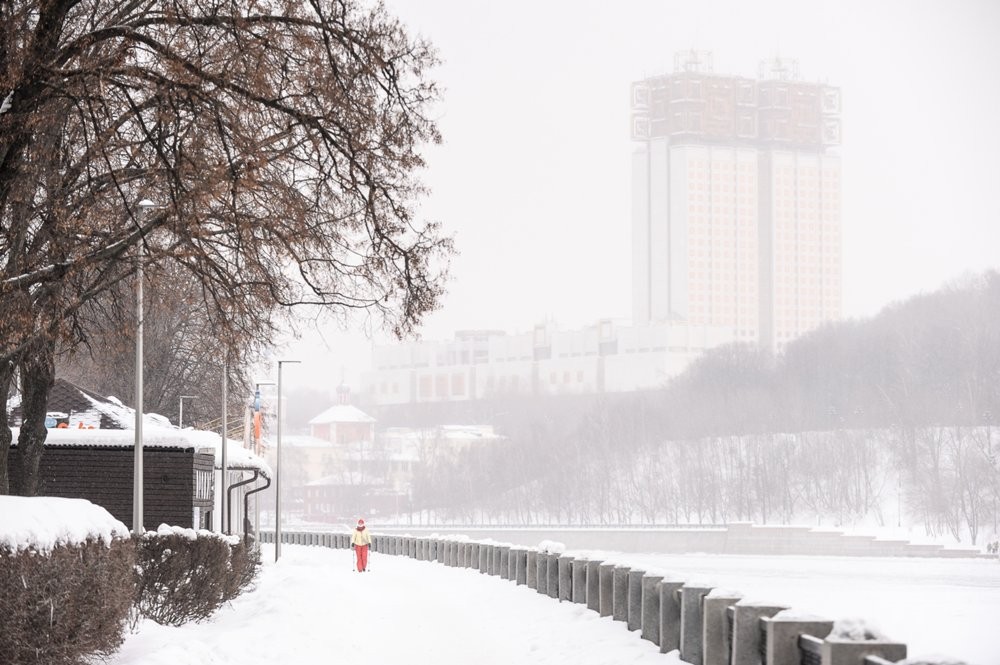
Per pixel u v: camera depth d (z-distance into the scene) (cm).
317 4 2631
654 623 2558
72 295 3041
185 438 5206
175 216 2586
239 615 3359
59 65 2561
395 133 2689
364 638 3027
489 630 3250
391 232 2781
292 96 2636
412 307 2831
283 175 2789
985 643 4447
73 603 2019
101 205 2861
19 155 2608
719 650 1988
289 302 2850
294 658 2533
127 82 2647
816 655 1588
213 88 2561
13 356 3116
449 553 7919
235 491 7650
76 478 5144
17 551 1939
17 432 5088
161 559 3000
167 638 2655
